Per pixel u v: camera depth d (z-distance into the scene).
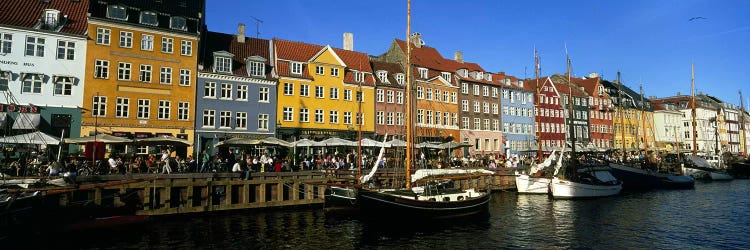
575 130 75.75
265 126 42.09
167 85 37.56
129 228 21.09
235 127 40.41
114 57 35.78
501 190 38.47
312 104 45.31
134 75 36.44
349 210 23.67
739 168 60.41
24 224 17.97
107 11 35.91
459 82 59.09
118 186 22.67
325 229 21.69
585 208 29.41
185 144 27.97
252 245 18.58
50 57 33.62
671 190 42.81
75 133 33.91
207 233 20.58
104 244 18.27
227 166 29.59
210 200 24.83
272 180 26.94
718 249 18.84
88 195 22.17
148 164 27.23
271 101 42.72
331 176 29.47
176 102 37.84
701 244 19.69
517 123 66.38
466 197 24.83
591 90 80.88
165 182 23.78
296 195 27.58
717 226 23.59
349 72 49.28
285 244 18.84
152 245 18.27
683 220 25.27
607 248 18.92
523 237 20.75
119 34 36.09
